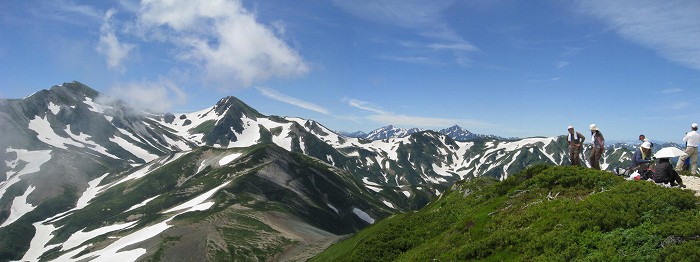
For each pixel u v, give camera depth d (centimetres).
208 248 11225
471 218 2884
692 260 1376
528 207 2544
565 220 2059
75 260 12462
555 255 1814
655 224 1719
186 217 14512
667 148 2355
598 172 2608
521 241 2097
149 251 11106
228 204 15725
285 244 12281
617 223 1853
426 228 3450
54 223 18612
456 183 5416
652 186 2109
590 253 1728
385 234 3659
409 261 2741
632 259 1562
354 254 3597
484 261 2127
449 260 2327
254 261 11006
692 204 1820
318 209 18925
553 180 2788
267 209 15612
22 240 16925
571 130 3089
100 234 16362
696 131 3017
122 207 19712
